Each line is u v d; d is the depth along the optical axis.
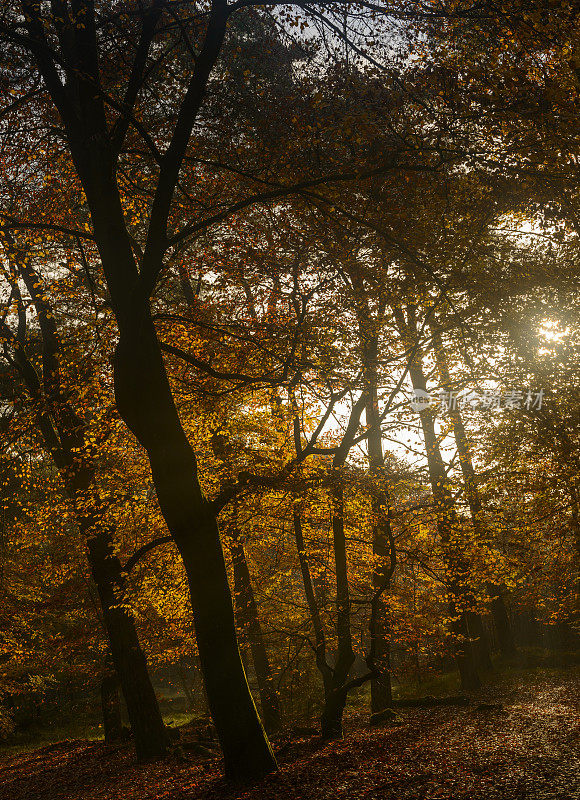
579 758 9.32
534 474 17.19
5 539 19.69
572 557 19.66
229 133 11.26
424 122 9.98
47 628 23.16
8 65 10.29
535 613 32.81
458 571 15.30
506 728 12.66
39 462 16.70
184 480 10.03
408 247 11.95
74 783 13.96
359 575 16.47
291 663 15.74
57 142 12.56
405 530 14.70
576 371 14.31
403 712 17.34
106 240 10.24
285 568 16.44
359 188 10.55
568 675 22.45
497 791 8.19
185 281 15.26
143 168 13.10
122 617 15.49
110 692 19.94
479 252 12.19
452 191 11.14
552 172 9.54
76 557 17.73
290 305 13.59
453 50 9.57
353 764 10.62
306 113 10.16
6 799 13.51
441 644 16.45
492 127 9.52
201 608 10.00
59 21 9.95
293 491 12.92
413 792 8.56
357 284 13.11
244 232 13.12
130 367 9.82
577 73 8.27
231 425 14.90
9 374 17.58
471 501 16.41
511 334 13.55
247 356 13.27
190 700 27.69
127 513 14.41
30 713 31.67
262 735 10.19
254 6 10.34
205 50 9.59
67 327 16.08
